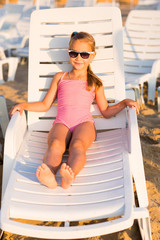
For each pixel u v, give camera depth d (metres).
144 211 1.90
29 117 2.80
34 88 2.81
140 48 5.12
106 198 1.95
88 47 2.54
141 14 5.30
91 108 2.80
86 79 2.69
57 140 2.31
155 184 2.81
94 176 2.15
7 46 6.40
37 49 2.82
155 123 3.89
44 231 1.79
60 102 2.65
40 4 7.80
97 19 2.79
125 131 2.68
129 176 2.09
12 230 1.81
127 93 3.17
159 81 5.27
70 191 2.04
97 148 2.49
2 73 5.81
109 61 2.79
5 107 3.09
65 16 2.80
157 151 3.26
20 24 7.31
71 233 1.78
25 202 1.94
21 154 2.37
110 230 1.81
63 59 2.81
